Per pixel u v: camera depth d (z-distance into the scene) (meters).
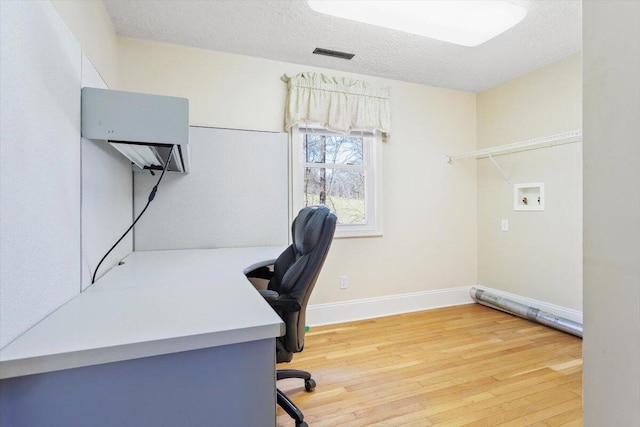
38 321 0.84
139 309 0.94
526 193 3.19
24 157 0.80
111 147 1.57
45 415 0.68
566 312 2.84
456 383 1.98
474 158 3.67
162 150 1.41
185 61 2.58
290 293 1.47
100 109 1.19
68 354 0.68
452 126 3.56
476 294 3.55
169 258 1.98
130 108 1.20
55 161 0.97
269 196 2.74
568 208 2.83
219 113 2.67
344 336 2.71
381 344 2.54
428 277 3.46
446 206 3.54
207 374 0.78
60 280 0.99
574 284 2.79
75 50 1.14
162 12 2.12
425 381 2.00
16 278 0.75
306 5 2.06
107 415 0.71
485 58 2.81
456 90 3.58
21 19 0.79
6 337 0.70
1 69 0.71
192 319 0.85
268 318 0.86
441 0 1.87
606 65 0.46
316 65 2.94
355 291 3.15
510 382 1.99
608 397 0.46
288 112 2.82
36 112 0.86
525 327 2.89
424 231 3.44
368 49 2.63
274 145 2.77
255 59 2.78
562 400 1.81
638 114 0.42
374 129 3.12
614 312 0.45
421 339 2.64
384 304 3.25
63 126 1.03
